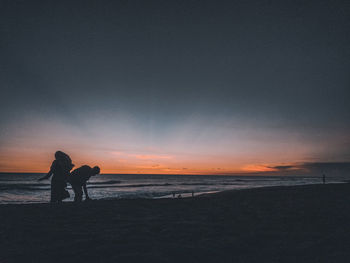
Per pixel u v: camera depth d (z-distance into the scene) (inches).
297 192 416.5
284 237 134.1
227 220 178.7
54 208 218.8
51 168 273.4
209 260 100.0
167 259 99.9
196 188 1715.1
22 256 100.8
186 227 153.3
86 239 125.0
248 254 107.2
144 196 1090.7
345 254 105.7
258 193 406.6
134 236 131.3
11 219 170.6
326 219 184.5
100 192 1338.6
